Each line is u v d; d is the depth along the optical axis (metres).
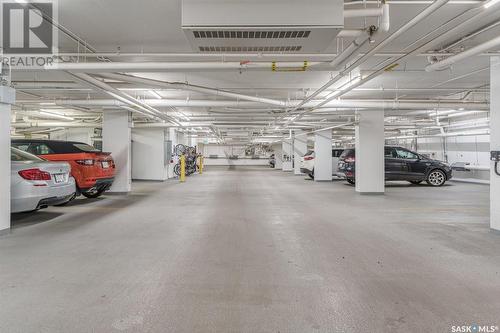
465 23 3.53
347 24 4.22
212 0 3.10
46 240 4.10
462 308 2.30
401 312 2.25
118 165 9.24
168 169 15.34
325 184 12.57
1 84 4.27
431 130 16.84
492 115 4.60
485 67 6.33
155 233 4.50
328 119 13.63
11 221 5.30
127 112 9.23
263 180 14.56
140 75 6.78
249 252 3.61
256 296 2.49
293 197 8.54
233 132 21.16
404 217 5.69
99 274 2.93
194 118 12.66
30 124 13.24
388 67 4.89
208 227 4.88
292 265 3.19
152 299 2.43
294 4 3.09
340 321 2.12
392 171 11.30
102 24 4.31
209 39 3.36
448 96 9.74
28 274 2.92
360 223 5.18
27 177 4.75
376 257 3.45
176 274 2.94
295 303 2.38
